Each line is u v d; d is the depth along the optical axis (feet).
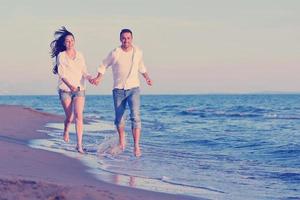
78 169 30.09
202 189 27.02
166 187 26.66
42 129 59.93
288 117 113.09
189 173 32.40
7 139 45.34
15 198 18.34
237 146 50.55
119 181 27.32
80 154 37.35
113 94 36.11
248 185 29.04
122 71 35.47
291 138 58.75
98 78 36.14
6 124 61.36
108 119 97.60
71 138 50.85
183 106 235.20
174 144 51.62
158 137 60.03
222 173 33.04
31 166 28.68
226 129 75.97
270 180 30.76
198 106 233.14
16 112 78.33
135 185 26.48
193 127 79.97
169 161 37.50
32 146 41.24
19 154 32.73
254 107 205.87
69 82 36.65
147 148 46.32
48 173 27.04
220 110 163.43
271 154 43.60
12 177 21.57
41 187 19.80
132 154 39.73
